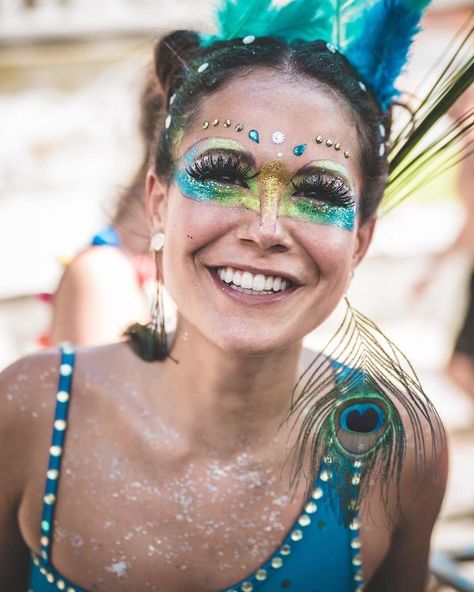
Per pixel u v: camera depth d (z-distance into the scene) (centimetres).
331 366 133
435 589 195
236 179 121
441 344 417
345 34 137
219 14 135
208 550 137
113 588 138
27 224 381
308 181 122
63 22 408
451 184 428
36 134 401
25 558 153
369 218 135
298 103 123
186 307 126
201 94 126
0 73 407
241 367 130
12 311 373
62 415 140
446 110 136
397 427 128
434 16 417
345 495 130
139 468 138
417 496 145
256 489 137
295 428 139
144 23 409
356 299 421
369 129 130
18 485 142
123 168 359
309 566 138
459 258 420
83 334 189
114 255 193
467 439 384
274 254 121
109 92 398
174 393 138
